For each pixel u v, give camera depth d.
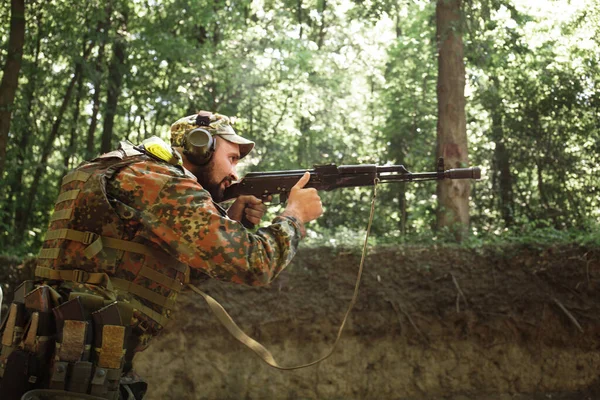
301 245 10.27
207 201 2.35
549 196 19.31
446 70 13.66
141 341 2.44
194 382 9.54
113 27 20.23
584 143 19.06
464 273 10.05
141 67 20.59
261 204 2.95
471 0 13.80
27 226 20.06
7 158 17.70
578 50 19.17
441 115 13.59
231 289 9.80
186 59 19.66
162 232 2.31
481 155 20.19
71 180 2.46
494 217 19.73
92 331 2.28
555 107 19.00
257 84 20.84
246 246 2.30
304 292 9.90
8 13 18.80
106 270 2.38
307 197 2.56
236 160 2.81
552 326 9.81
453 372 9.76
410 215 20.88
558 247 10.10
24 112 18.02
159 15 20.83
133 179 2.36
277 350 9.71
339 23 25.28
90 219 2.38
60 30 18.98
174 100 19.70
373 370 9.73
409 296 9.92
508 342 9.81
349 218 20.67
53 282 2.42
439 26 13.91
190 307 9.69
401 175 2.94
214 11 21.06
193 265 2.30
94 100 20.36
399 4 14.79
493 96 18.89
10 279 9.96
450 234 12.04
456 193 12.97
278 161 21.47
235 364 9.64
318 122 23.19
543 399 9.61
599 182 18.98
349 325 9.80
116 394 2.32
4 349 2.42
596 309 9.80
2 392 2.26
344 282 9.98
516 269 10.05
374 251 10.13
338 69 23.67
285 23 22.52
